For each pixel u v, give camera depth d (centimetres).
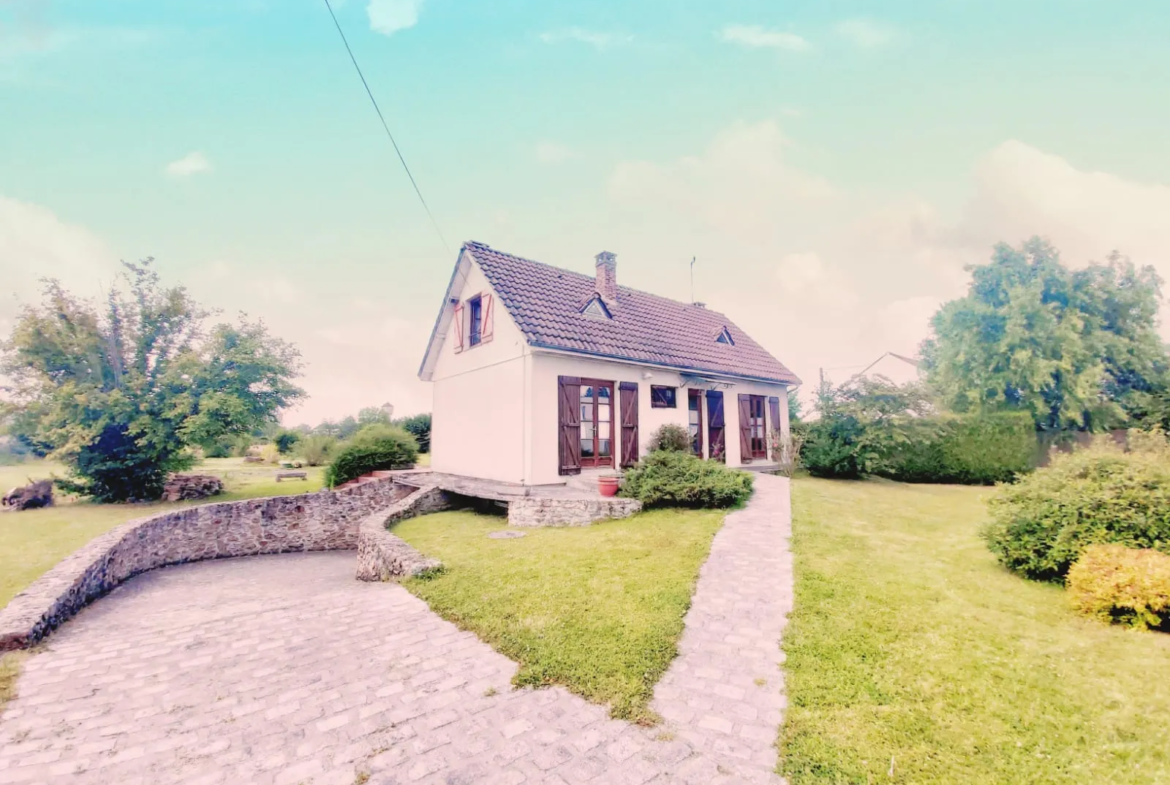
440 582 670
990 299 2238
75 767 322
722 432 1655
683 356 1549
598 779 300
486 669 445
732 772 304
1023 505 652
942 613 516
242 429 1856
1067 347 1992
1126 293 2102
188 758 330
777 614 528
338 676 439
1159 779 284
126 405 1688
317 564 1195
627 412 1368
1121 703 357
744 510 1012
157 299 1867
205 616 634
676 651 458
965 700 364
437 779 303
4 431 1719
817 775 297
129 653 510
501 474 1295
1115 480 601
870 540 813
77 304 1750
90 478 1741
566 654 453
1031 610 524
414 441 1961
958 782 285
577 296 1505
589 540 843
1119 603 480
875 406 1702
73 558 834
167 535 1160
